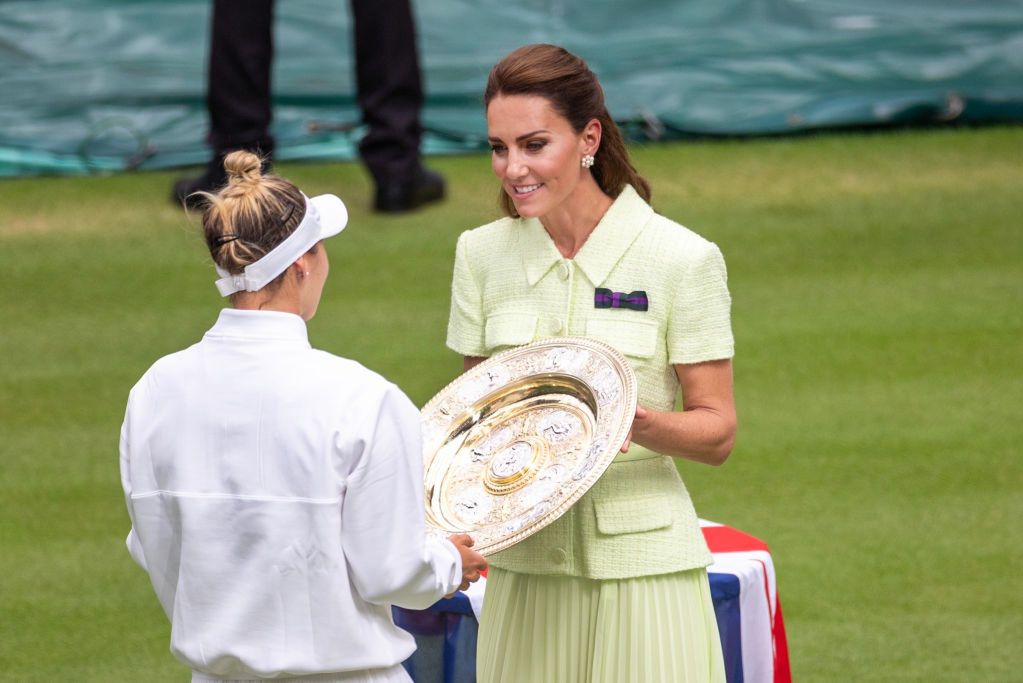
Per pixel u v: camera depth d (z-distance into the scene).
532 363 11.23
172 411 9.49
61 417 24.89
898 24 41.78
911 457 23.05
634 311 10.99
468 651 13.18
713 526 15.12
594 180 11.28
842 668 16.89
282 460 9.16
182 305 29.86
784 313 29.14
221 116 34.16
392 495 9.11
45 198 35.81
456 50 41.38
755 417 24.72
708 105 39.88
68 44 40.66
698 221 33.91
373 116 34.69
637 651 10.85
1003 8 42.12
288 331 9.41
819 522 20.98
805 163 37.59
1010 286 30.23
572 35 42.19
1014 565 19.55
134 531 9.98
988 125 39.97
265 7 33.72
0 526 21.12
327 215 9.80
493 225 11.81
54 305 29.86
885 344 27.58
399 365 26.34
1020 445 23.34
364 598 9.27
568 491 9.86
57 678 17.00
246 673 9.46
